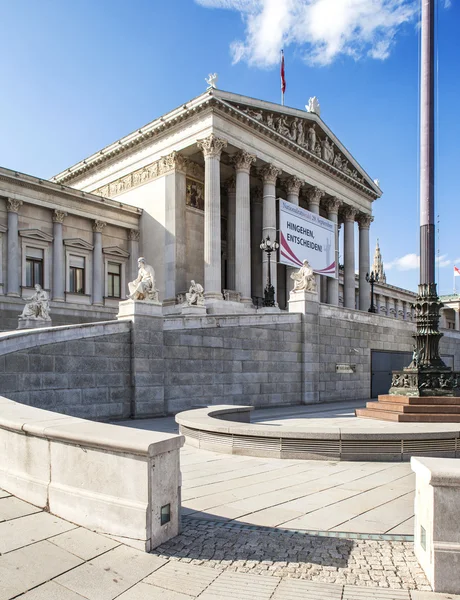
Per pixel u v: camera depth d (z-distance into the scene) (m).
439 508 5.55
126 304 21.30
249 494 9.20
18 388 16.89
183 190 47.34
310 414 22.64
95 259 45.81
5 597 5.27
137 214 48.84
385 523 7.64
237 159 46.34
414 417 17.52
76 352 18.92
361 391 33.81
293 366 28.59
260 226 54.12
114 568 5.97
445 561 5.46
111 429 7.43
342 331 32.44
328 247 53.44
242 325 25.95
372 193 64.38
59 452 7.43
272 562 6.17
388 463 12.20
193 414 15.41
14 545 6.35
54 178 59.72
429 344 18.70
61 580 5.68
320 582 5.67
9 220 39.97
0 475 8.31
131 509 6.55
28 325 25.73
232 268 51.56
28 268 41.56
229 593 5.45
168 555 6.34
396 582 5.67
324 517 7.90
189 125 45.19
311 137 54.75
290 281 50.28
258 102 47.09
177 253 45.91
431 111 17.84
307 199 55.78
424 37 17.78
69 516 7.17
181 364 23.08
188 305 31.69
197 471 11.10
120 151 51.41
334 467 11.67
